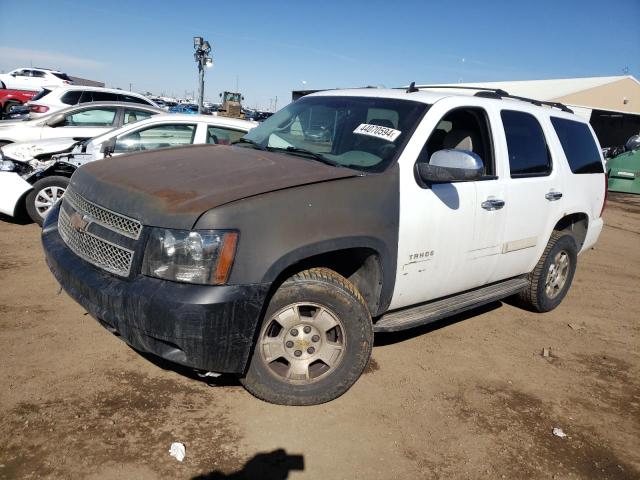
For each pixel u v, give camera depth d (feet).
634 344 15.98
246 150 12.62
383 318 11.86
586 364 14.24
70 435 9.04
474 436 10.37
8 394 9.95
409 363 13.05
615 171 55.88
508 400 11.87
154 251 8.93
